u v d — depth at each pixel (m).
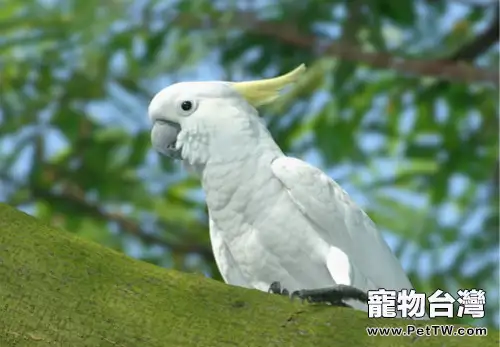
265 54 9.80
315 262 5.10
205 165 5.29
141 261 3.34
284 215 5.10
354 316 3.11
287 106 9.85
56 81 10.50
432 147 9.96
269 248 5.16
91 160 10.55
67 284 3.17
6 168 10.66
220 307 3.15
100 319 3.08
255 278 5.30
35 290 3.14
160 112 5.41
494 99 9.91
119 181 10.52
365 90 9.96
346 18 9.53
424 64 9.33
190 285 3.22
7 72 10.49
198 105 5.31
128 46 9.87
